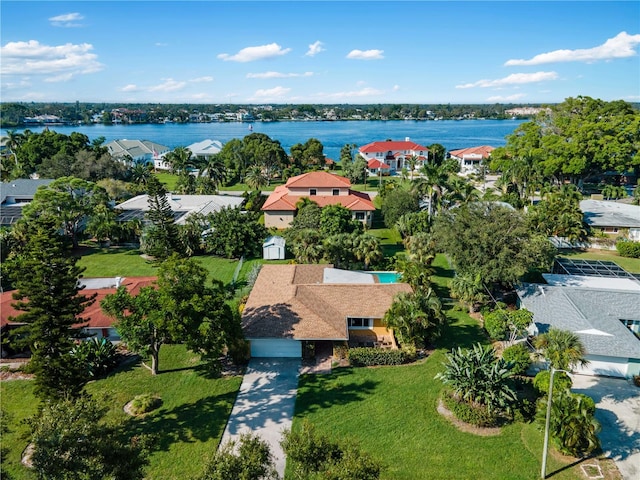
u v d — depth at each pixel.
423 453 26.48
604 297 42.22
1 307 39.06
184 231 58.69
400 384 33.12
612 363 34.22
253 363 35.84
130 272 53.66
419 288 42.44
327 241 52.81
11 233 55.25
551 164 91.19
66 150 111.69
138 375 34.22
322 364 35.69
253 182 100.50
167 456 25.97
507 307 45.09
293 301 38.38
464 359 30.70
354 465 18.17
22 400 31.66
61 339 29.47
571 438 25.58
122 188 91.38
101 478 17.89
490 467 25.52
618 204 78.25
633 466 25.70
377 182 115.56
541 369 34.31
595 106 99.50
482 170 116.88
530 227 52.66
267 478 21.31
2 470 24.56
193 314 30.61
